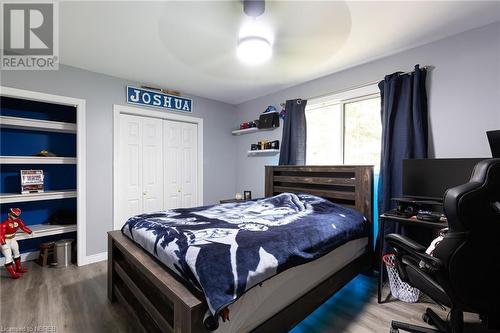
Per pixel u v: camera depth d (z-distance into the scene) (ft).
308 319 6.01
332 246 6.10
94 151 9.95
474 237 3.74
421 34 7.18
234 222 6.40
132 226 6.57
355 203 8.81
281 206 8.82
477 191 3.69
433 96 7.59
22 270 8.72
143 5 5.90
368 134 9.53
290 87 11.87
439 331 4.88
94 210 9.96
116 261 6.77
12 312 6.30
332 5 5.85
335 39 7.43
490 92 6.62
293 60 8.92
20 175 9.46
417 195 7.11
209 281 3.78
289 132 11.46
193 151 13.32
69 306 6.61
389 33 7.11
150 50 8.18
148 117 11.66
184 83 11.40
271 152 12.81
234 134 15.01
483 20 6.50
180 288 4.09
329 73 10.16
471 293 3.80
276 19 6.42
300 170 10.69
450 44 7.27
